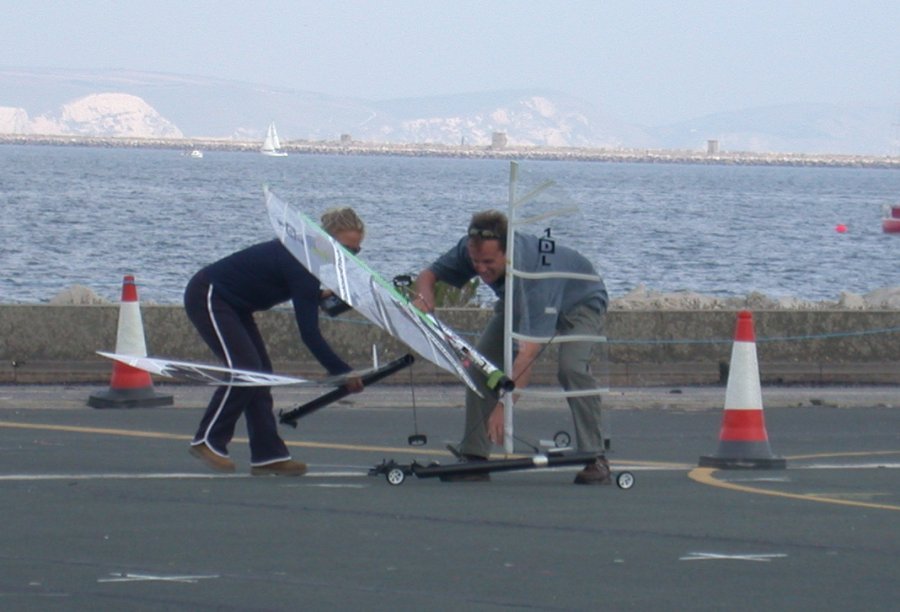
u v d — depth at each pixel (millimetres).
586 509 31859
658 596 23359
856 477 38844
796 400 57688
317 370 59344
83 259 145000
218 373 34719
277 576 24328
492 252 34844
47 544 26641
